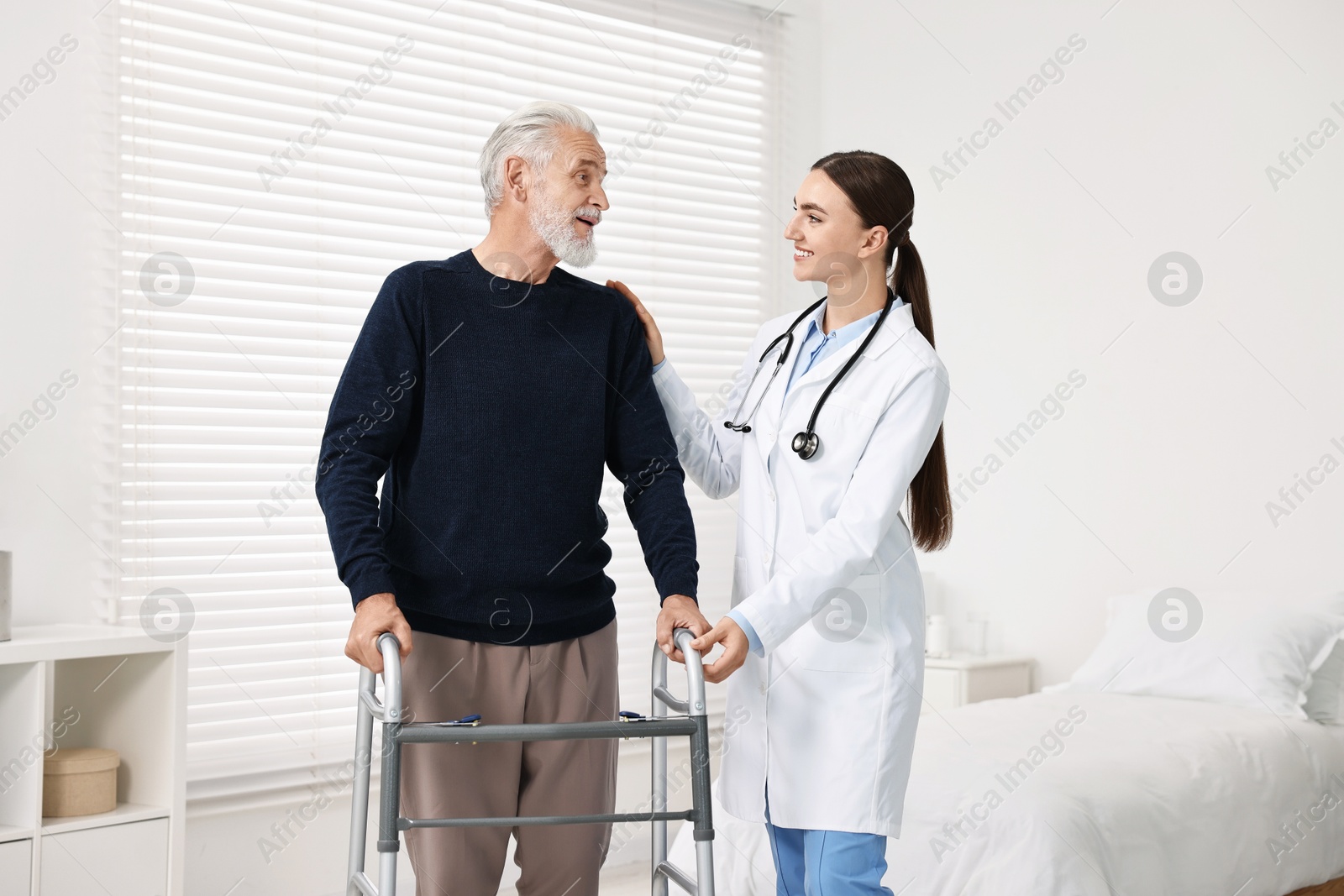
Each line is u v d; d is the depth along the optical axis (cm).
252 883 293
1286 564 325
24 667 224
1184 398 349
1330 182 320
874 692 171
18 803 223
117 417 285
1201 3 348
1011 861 207
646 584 382
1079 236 377
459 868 161
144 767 248
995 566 396
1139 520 358
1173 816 229
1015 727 271
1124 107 367
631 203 391
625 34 390
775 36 433
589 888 171
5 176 271
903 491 173
